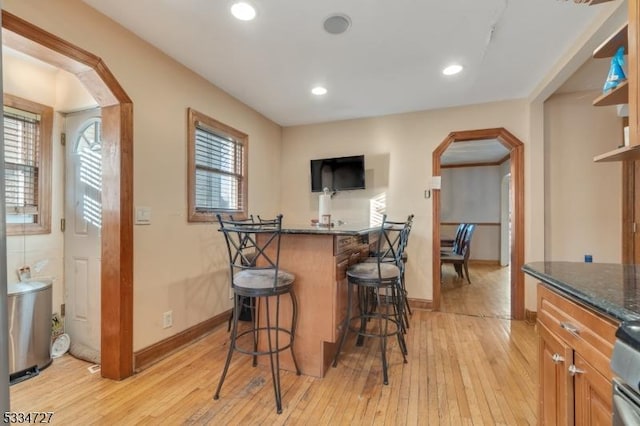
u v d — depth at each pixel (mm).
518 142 3336
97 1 1852
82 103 2553
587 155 3205
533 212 3252
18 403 1829
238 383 2043
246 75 2822
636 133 1228
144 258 2271
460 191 7465
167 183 2480
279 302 2234
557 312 1237
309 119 4074
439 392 1949
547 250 3295
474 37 2223
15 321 2102
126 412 1742
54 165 2631
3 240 684
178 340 2551
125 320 2105
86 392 1936
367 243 3148
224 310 3123
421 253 3699
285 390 1966
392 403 1836
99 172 2480
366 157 3973
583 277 1202
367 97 3332
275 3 1862
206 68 2693
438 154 3658
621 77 1477
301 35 2197
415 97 3320
